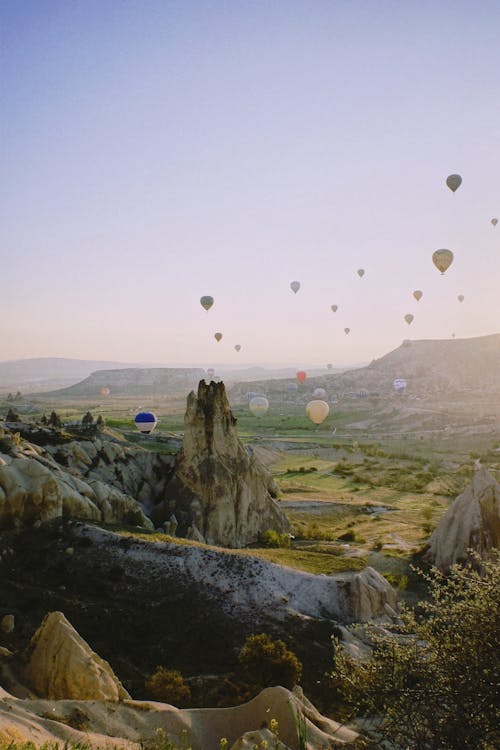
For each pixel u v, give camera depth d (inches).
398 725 474.3
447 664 474.9
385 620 1298.0
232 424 2118.6
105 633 1053.8
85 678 762.2
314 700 911.0
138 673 948.6
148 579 1251.8
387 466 4252.0
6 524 1338.6
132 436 3494.1
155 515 1968.5
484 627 472.1
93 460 2001.7
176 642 1064.8
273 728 494.3
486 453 4990.2
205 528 1921.8
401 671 492.4
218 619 1155.3
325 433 6653.5
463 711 450.0
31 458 1599.4
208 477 1977.1
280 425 7396.7
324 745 660.7
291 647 1075.9
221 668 1001.5
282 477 3737.7
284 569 1350.9
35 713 620.7
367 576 1376.7
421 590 1531.7
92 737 599.8
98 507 1619.1
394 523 2438.5
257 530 2063.2
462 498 1771.7
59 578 1221.1
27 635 971.9
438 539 1752.0
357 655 1079.0
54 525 1381.6
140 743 583.8
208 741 683.4
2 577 1178.6
